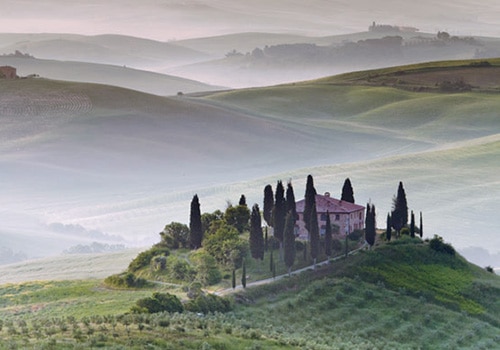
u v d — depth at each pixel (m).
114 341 150.88
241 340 164.12
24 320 177.38
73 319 170.50
